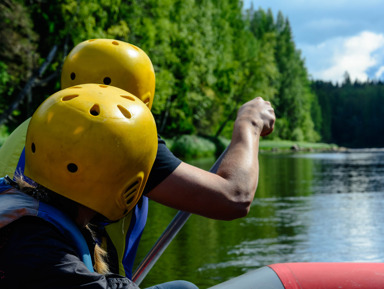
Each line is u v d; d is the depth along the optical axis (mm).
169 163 1160
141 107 1068
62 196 1029
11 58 17875
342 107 129625
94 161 990
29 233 904
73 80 1526
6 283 876
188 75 32750
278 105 71875
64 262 891
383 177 16125
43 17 20078
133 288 940
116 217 1082
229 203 1157
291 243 5801
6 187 984
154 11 24094
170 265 4699
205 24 37312
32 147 1029
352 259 5062
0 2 17203
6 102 22047
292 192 11492
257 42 65812
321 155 43062
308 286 1449
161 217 7594
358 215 7949
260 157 36531
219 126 48844
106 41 1535
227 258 5012
